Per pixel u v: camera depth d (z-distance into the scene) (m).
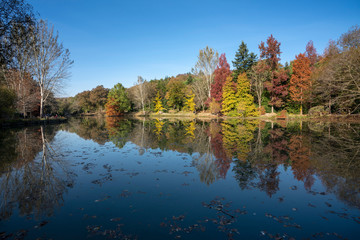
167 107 60.03
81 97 74.56
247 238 3.25
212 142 12.47
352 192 5.08
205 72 45.41
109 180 6.09
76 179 6.20
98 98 73.88
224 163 7.86
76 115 63.12
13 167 7.54
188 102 50.03
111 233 3.43
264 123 25.91
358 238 3.26
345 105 24.77
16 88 26.58
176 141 13.07
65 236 3.37
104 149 10.81
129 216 4.00
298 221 3.78
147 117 50.56
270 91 38.34
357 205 4.40
